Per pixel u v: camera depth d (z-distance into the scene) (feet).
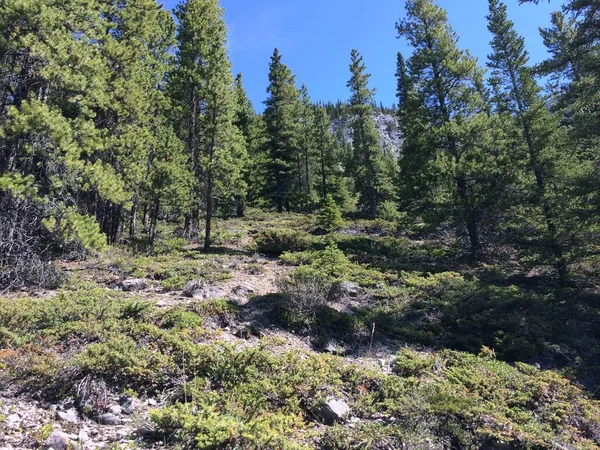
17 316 23.89
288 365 22.68
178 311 28.12
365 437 17.49
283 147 144.77
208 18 71.00
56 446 14.16
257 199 139.54
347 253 62.90
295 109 149.07
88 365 18.88
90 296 30.63
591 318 39.24
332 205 91.04
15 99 36.91
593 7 38.70
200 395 18.29
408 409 19.98
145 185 61.62
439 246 70.64
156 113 71.05
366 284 45.88
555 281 50.57
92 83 40.27
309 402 20.36
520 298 41.09
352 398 21.76
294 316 32.37
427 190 70.95
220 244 73.41
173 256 54.19
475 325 37.04
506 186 59.82
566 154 56.39
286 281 36.35
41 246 38.47
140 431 16.08
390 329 34.83
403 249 70.38
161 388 19.71
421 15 75.51
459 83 73.00
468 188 68.59
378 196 133.18
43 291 32.42
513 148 63.41
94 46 44.09
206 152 74.95
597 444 21.39
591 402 24.58
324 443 17.19
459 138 68.33
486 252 63.98
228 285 39.88
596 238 47.03
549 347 33.22
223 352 22.74
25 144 33.30
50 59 34.55
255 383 20.18
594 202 43.01
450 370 27.78
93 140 38.73
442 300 41.52
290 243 67.77
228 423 15.44
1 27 32.55
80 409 17.25
